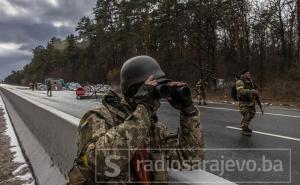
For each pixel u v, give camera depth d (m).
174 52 46.56
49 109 8.27
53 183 6.14
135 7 53.88
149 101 2.23
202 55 43.59
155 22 45.66
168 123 14.47
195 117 2.47
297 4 30.11
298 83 27.17
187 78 42.38
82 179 2.25
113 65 75.06
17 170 8.66
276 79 31.75
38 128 9.73
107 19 73.00
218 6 38.91
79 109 23.56
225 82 36.94
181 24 41.97
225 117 15.58
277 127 12.23
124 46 60.78
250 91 10.59
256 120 14.07
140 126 2.15
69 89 76.44
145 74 2.28
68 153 5.73
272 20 37.53
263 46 39.94
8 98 32.09
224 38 43.25
